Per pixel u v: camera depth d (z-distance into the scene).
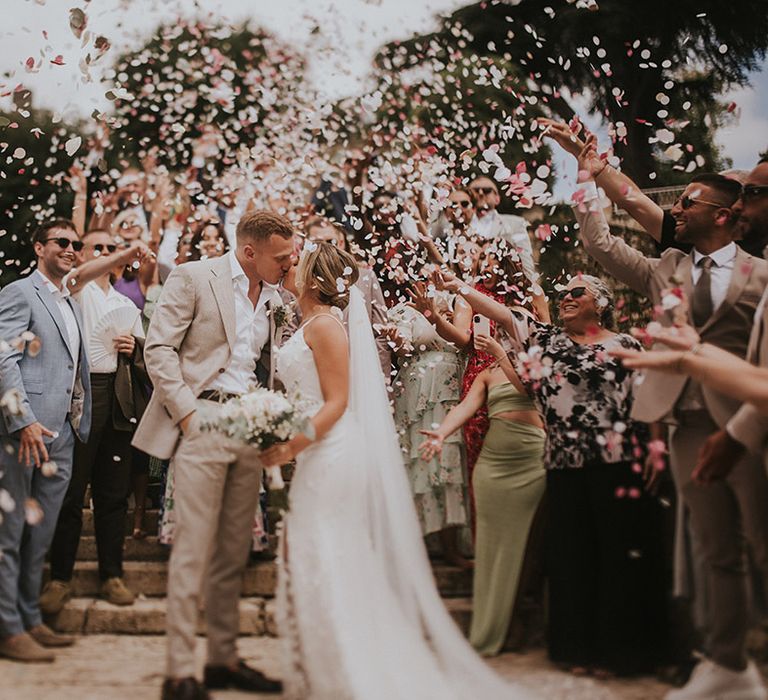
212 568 3.63
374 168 5.23
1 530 3.91
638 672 3.82
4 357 3.92
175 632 3.38
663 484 3.98
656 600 3.88
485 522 4.23
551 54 7.50
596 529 4.00
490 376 4.48
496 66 6.90
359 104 6.53
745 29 7.13
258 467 3.64
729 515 3.43
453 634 3.53
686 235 3.70
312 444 3.54
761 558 3.38
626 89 6.57
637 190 4.18
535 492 4.21
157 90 7.16
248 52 6.87
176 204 6.29
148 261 6.03
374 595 3.42
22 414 3.84
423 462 4.69
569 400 4.06
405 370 4.86
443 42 7.32
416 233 5.05
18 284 4.15
